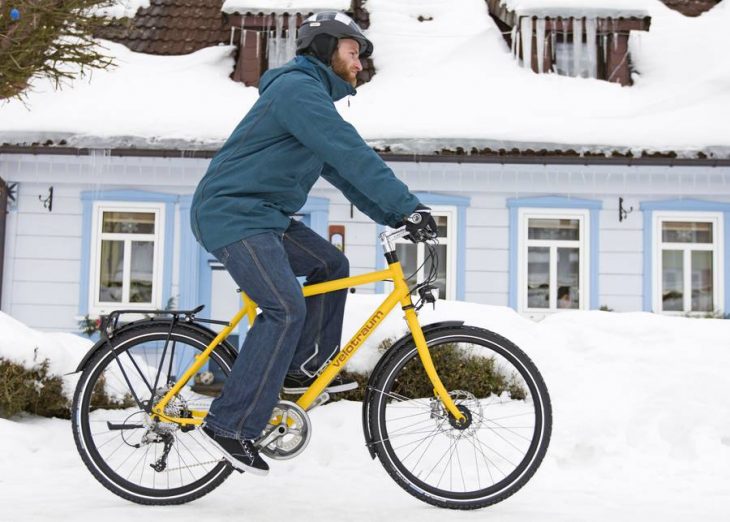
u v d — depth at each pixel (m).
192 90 10.47
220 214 2.82
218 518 2.78
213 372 3.65
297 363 3.01
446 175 10.00
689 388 4.71
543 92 10.55
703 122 9.95
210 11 11.94
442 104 10.23
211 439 2.82
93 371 3.08
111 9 11.56
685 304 10.20
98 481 3.18
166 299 10.01
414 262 10.09
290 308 2.81
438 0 12.20
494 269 10.10
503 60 11.13
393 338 5.32
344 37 3.02
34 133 9.49
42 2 5.96
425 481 3.26
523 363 3.04
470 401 3.20
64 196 10.05
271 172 2.85
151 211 10.09
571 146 9.53
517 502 3.19
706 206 10.12
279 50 10.98
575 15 10.87
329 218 10.01
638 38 11.49
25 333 5.25
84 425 3.05
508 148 9.47
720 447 4.25
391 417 3.58
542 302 10.15
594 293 10.09
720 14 11.91
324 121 2.76
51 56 6.16
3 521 2.66
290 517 2.82
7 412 4.98
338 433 4.51
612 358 5.10
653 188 10.10
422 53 11.21
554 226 10.20
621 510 3.05
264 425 2.82
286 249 3.05
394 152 9.42
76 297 9.97
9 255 9.95
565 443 4.30
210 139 9.55
